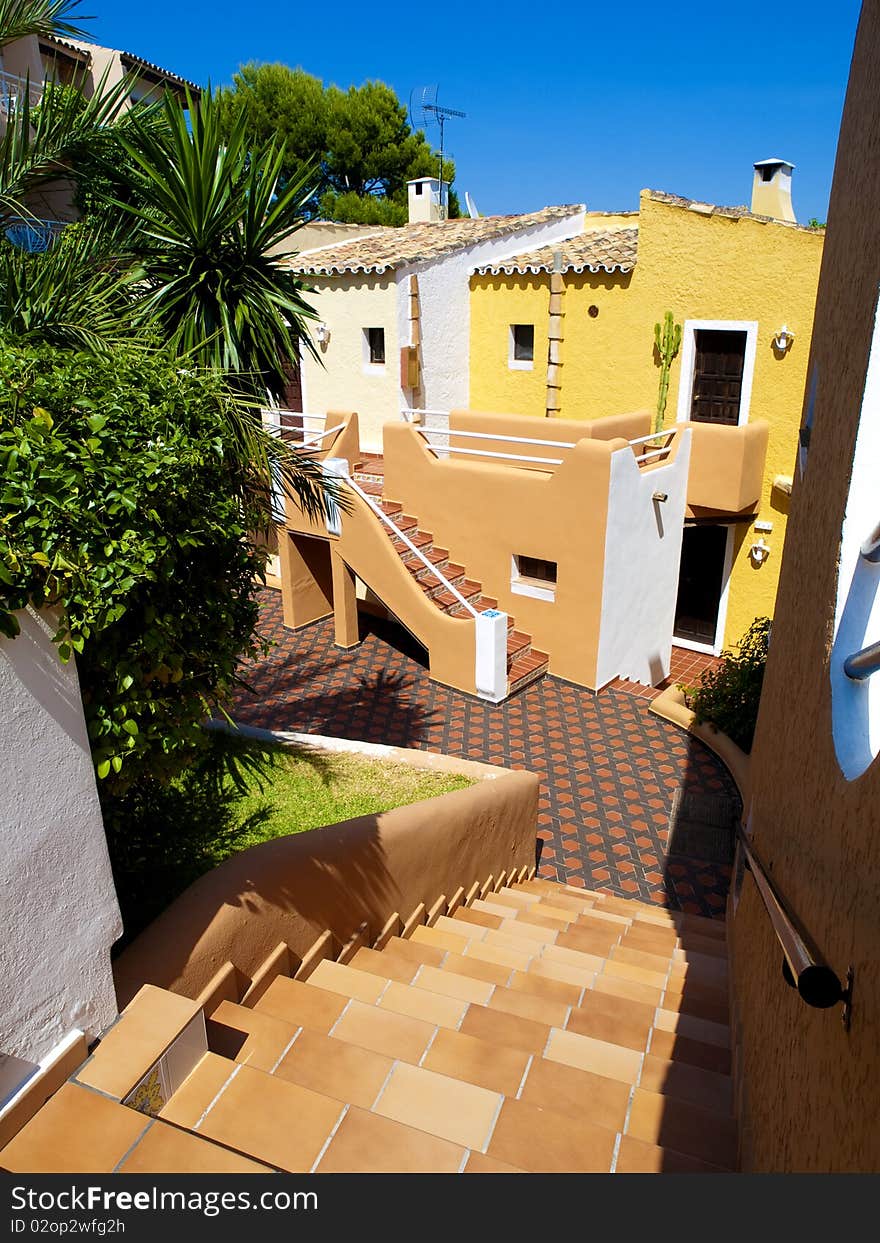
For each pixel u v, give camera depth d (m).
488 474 12.28
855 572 3.37
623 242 14.92
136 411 3.33
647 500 11.93
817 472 4.48
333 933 5.05
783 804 4.27
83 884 3.00
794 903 3.56
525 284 14.93
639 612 12.65
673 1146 3.62
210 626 4.02
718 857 8.84
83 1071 2.92
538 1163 3.24
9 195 5.18
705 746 10.93
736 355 13.00
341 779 7.84
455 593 11.98
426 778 8.05
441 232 16.91
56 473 2.81
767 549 13.49
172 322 5.75
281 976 4.45
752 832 5.70
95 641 3.28
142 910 4.67
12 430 2.82
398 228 19.08
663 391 13.62
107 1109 2.79
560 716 11.69
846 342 3.94
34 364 3.23
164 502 3.26
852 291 3.90
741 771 10.02
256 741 8.44
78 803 2.96
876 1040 1.96
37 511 2.77
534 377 15.38
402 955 5.56
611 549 11.38
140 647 3.44
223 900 4.08
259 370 5.86
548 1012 4.81
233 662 4.27
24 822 2.72
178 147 5.30
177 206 5.45
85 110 5.42
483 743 11.05
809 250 11.74
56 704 2.84
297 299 5.95
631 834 9.25
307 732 11.37
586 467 11.11
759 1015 3.97
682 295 13.08
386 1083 3.55
